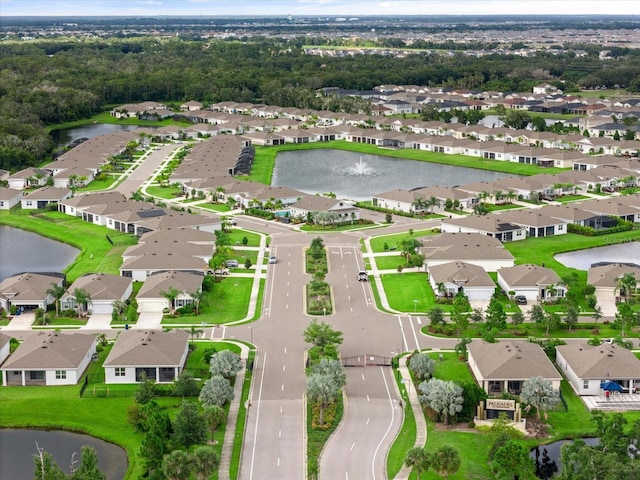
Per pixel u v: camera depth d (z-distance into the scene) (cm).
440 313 18950
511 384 15825
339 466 13212
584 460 12262
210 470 12462
